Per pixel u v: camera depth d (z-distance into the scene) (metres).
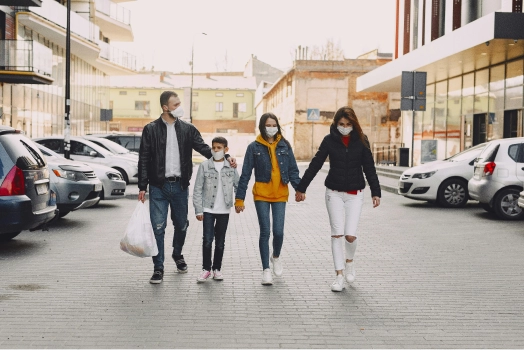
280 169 6.47
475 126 24.00
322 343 4.59
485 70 23.03
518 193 11.99
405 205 14.84
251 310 5.49
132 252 6.51
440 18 26.27
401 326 5.04
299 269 7.32
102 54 39.62
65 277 6.80
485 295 6.09
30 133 27.47
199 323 5.08
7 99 24.45
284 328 4.95
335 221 6.32
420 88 18.64
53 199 9.12
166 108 6.61
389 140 46.34
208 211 6.61
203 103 79.56
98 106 42.59
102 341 4.59
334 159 6.28
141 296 5.98
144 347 4.46
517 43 17.70
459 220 12.00
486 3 21.98
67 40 20.05
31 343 4.55
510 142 12.27
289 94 49.94
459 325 5.08
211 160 6.66
